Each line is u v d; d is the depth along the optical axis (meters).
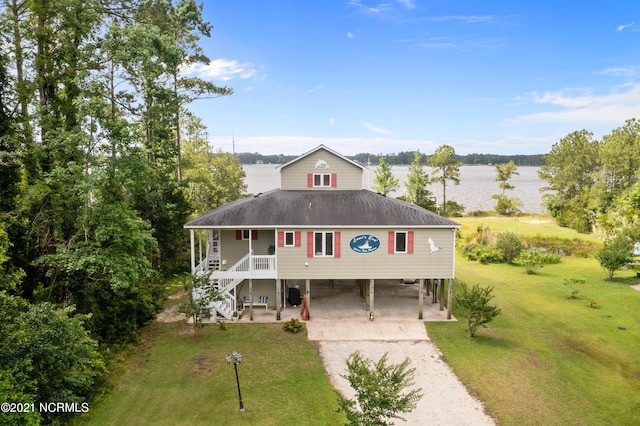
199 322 20.62
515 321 22.77
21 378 11.34
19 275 13.92
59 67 20.31
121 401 14.66
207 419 13.77
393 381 11.27
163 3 26.88
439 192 132.62
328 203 24.22
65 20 19.39
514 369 17.41
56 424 12.59
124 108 26.23
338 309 24.39
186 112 35.84
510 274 33.28
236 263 22.83
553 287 29.28
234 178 56.66
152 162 27.94
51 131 17.59
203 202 49.84
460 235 47.38
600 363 18.06
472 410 14.49
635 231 35.78
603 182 57.28
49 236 19.08
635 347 19.58
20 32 18.73
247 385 15.97
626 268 33.50
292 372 17.06
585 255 40.62
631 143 55.03
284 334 20.84
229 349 19.11
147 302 22.38
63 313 13.03
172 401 14.76
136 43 20.72
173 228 30.20
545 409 14.59
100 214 17.91
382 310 24.25
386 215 22.89
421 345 19.72
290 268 22.53
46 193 17.78
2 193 17.47
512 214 72.69
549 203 67.31
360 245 22.31
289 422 13.71
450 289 22.78
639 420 14.02
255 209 23.33
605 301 26.05
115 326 19.00
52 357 12.02
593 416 14.23
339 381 16.41
